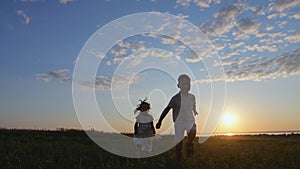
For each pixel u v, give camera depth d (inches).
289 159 366.6
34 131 795.4
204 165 327.3
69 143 546.9
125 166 313.4
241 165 330.0
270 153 414.0
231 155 391.5
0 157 349.1
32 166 310.8
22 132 768.9
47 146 466.3
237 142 643.5
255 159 369.4
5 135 685.9
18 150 406.3
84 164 327.0
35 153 393.1
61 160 342.6
